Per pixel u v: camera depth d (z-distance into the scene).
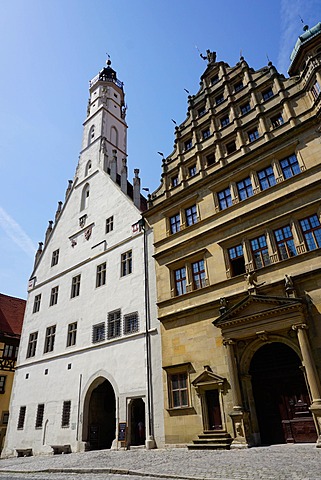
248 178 21.06
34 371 29.83
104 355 24.19
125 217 28.31
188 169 25.38
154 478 9.83
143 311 23.02
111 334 24.62
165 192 25.84
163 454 15.64
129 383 21.59
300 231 17.31
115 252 27.59
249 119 22.97
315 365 14.49
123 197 29.53
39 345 30.92
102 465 13.84
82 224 32.78
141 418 22.42
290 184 18.73
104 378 23.64
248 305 17.11
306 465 9.09
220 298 18.67
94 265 29.06
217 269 19.98
